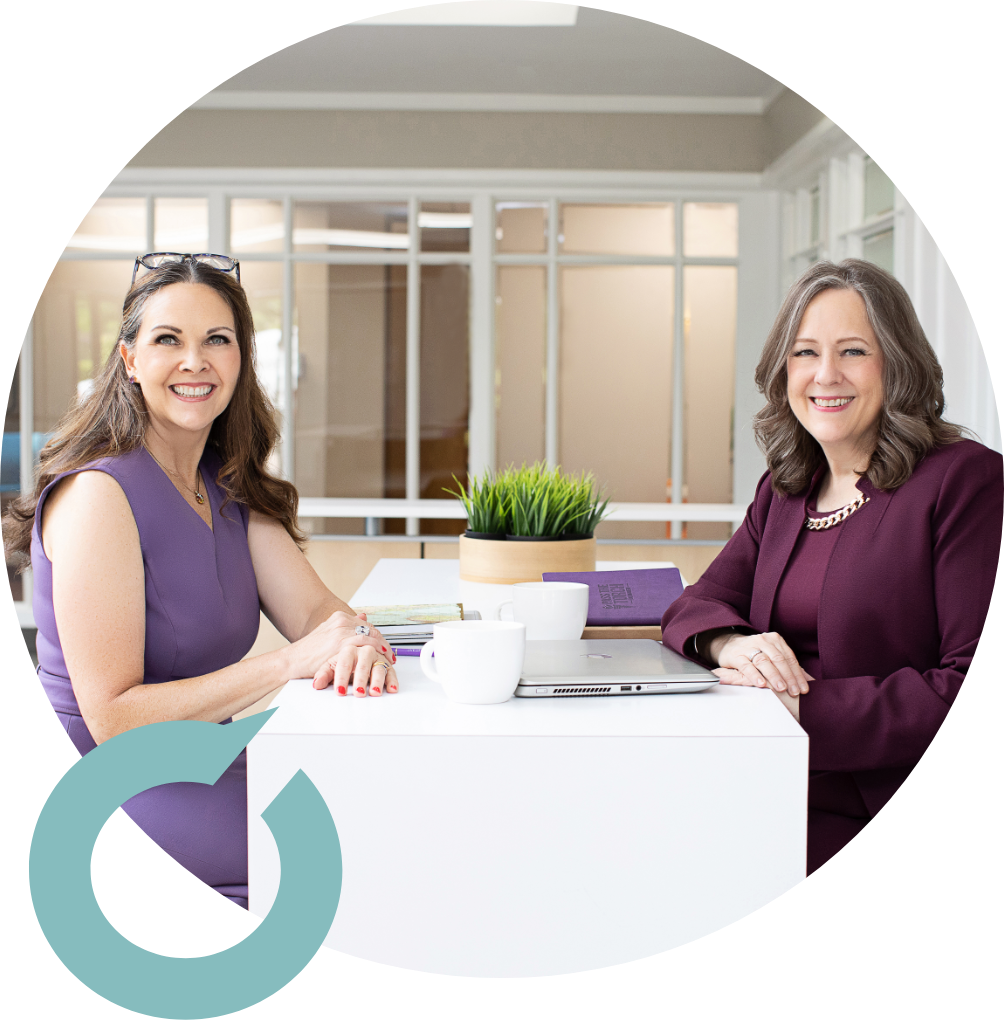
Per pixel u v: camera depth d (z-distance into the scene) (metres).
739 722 1.19
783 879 1.14
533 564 2.07
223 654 1.74
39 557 1.65
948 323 3.62
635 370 6.00
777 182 5.43
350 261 5.70
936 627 1.53
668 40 4.76
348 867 1.15
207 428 1.81
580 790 1.14
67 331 5.80
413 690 1.34
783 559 1.69
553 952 1.15
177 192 5.62
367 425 5.86
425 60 5.04
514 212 5.71
